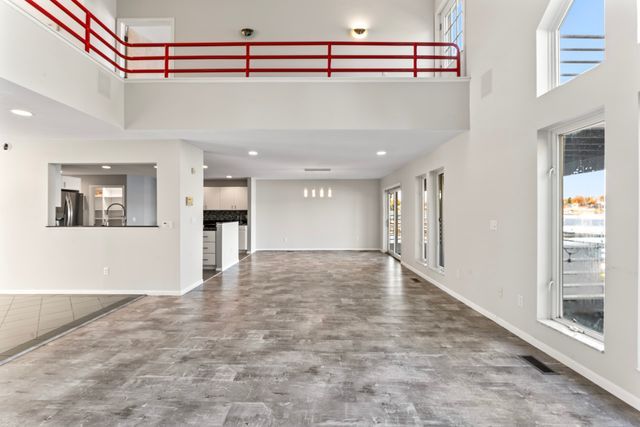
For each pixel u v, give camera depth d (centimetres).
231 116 427
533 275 312
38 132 450
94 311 425
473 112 424
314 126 429
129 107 428
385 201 1067
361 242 1124
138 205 1005
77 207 703
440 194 612
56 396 228
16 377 254
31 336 338
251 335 344
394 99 431
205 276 667
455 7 543
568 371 263
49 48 305
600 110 241
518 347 311
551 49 300
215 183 1140
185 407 216
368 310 435
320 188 1125
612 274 227
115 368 270
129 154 509
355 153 618
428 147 560
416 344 320
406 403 221
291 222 1128
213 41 609
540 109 296
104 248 516
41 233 514
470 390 237
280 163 748
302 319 397
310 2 612
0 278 515
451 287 513
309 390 238
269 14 611
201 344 320
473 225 433
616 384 226
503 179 360
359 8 613
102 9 568
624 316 219
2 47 259
